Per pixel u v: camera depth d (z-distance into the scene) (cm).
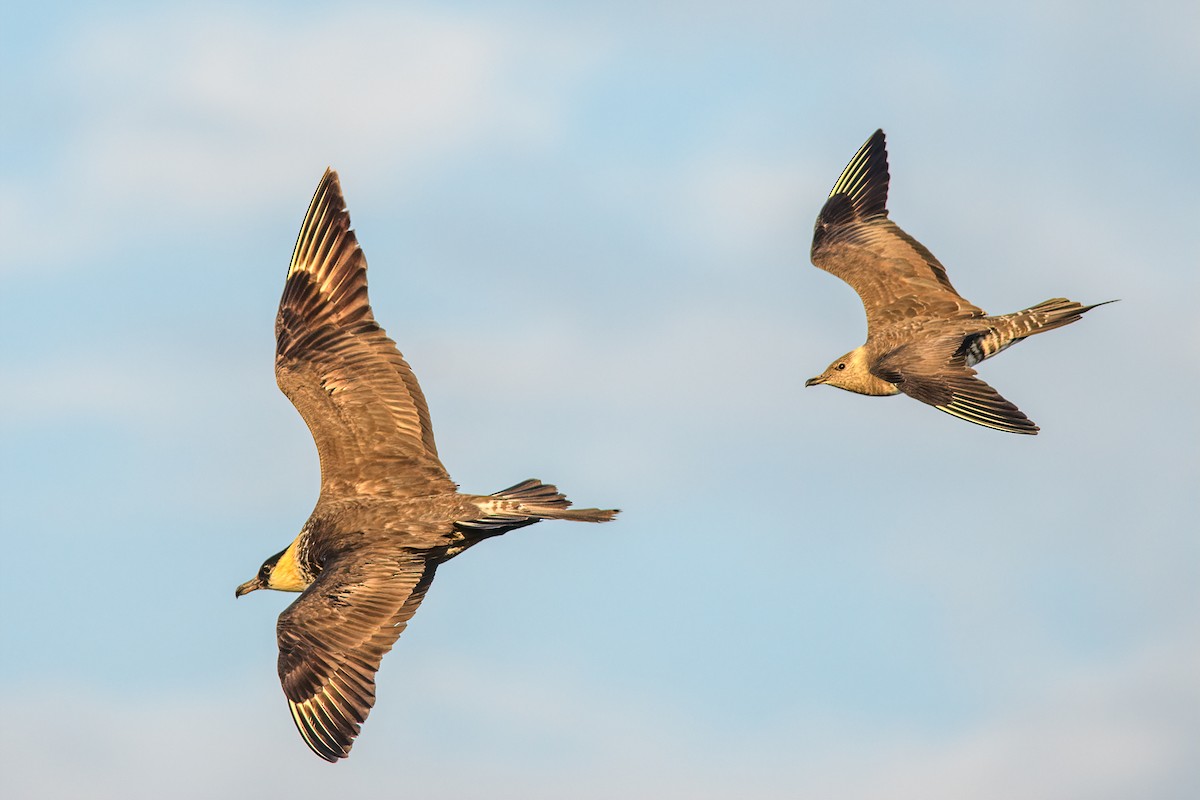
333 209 1789
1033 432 2230
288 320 1772
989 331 2406
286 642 1504
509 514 1603
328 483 1673
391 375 1722
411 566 1579
